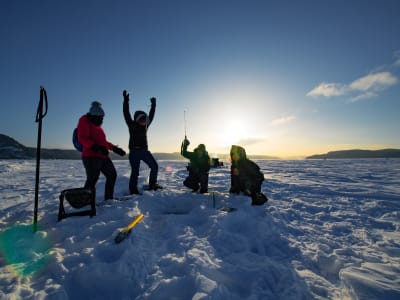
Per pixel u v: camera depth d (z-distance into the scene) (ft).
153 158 14.29
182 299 4.38
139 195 12.35
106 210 9.44
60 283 4.79
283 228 8.88
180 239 7.05
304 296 4.55
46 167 55.36
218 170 42.93
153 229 8.35
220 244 6.93
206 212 9.71
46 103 7.73
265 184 22.70
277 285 4.87
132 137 13.47
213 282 4.62
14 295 4.24
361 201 14.71
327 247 7.18
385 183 24.02
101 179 19.47
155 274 5.18
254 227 8.52
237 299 4.43
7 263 5.53
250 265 5.61
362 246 7.51
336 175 34.30
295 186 21.30
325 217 10.92
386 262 6.32
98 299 4.63
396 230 9.27
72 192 8.47
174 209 11.68
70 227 7.80
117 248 6.07
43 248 6.43
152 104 14.89
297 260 6.29
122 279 4.90
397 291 4.62
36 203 7.53
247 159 13.30
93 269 5.01
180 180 24.27
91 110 9.64
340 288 5.02
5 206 11.95
